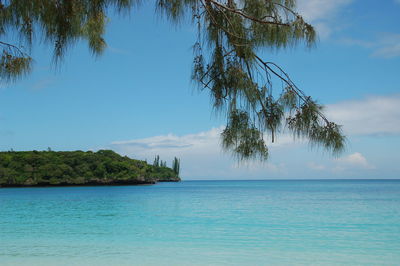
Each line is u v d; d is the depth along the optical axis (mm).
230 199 47938
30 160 119750
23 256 13281
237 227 21000
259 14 3039
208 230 19844
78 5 3006
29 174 116312
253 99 2865
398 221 23391
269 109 2883
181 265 11898
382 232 18922
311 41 3123
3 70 3549
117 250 14406
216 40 3002
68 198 54781
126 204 40188
